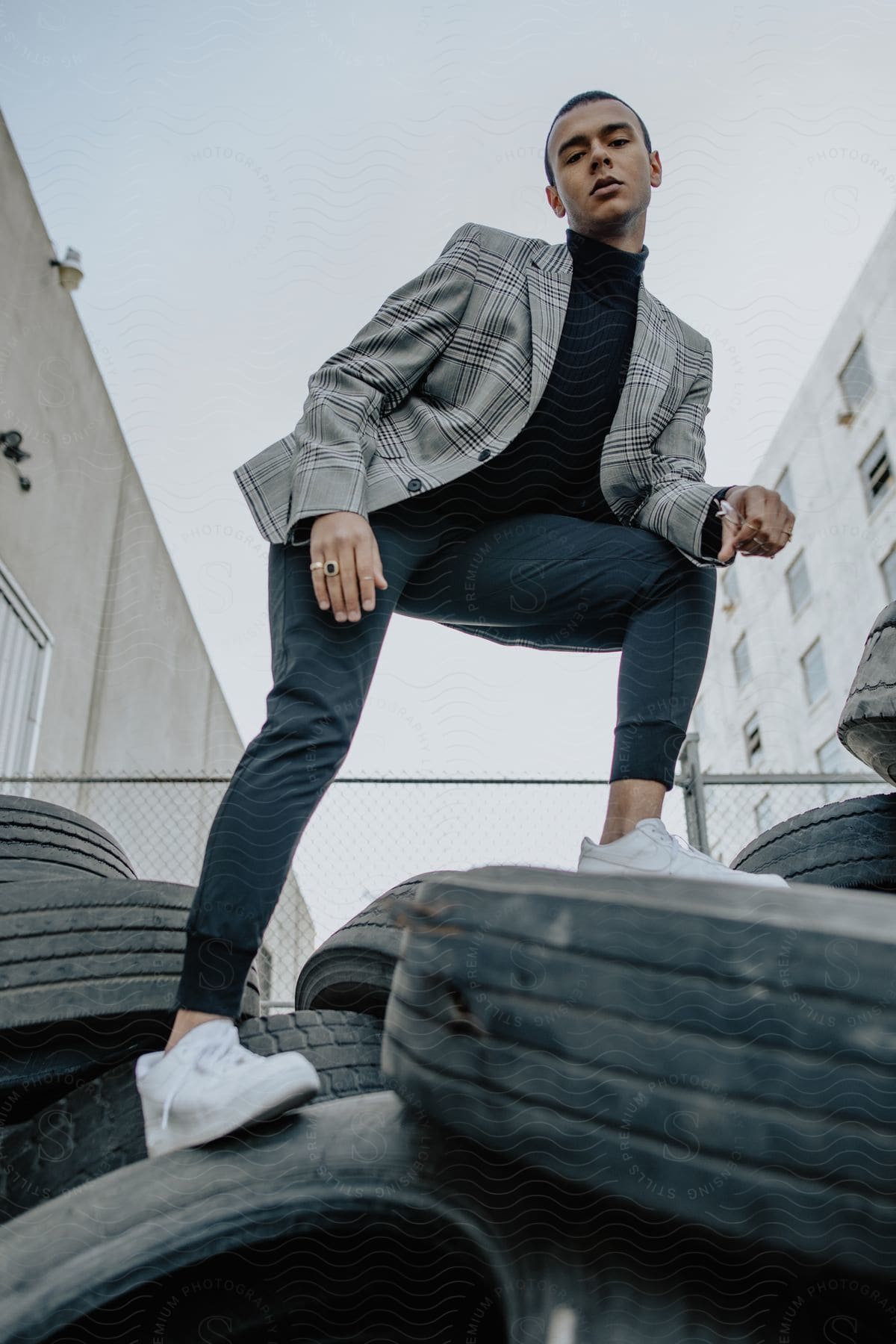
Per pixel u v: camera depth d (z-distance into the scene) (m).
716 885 0.91
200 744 9.98
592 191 1.42
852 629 14.86
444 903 0.98
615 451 1.43
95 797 6.56
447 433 1.38
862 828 1.53
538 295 1.40
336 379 1.38
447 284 1.42
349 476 1.27
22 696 6.75
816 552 15.37
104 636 8.21
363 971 1.53
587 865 1.29
